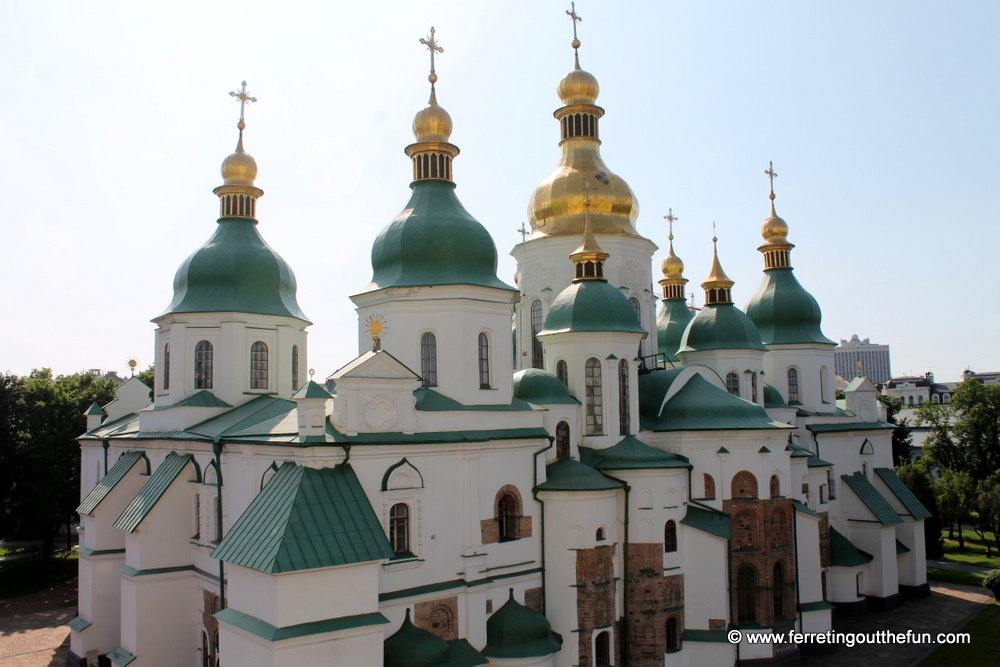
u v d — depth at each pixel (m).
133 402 61.97
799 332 65.38
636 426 45.62
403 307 39.78
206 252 49.56
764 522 43.94
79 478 73.38
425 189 43.09
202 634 40.62
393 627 33.28
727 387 54.94
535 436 39.59
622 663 41.12
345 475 32.16
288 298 51.62
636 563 41.50
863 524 59.06
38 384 75.12
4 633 53.50
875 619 54.62
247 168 51.81
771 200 68.25
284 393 49.59
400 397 34.91
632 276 53.72
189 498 42.38
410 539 34.66
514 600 38.16
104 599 45.31
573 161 54.59
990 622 53.12
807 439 60.72
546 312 52.62
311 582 28.14
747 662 42.06
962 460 93.94
